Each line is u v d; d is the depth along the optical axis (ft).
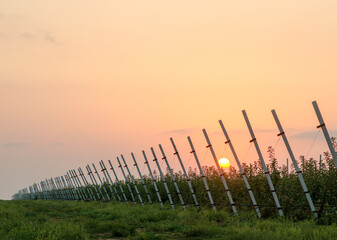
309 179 60.23
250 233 43.65
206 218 62.28
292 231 42.83
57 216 86.38
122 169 126.41
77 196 195.11
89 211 92.84
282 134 53.72
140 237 48.47
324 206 52.19
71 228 49.16
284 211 59.93
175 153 83.30
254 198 65.31
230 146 64.34
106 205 113.91
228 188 71.51
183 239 46.68
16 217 66.69
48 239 41.98
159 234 51.75
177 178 107.34
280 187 63.41
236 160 63.98
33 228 48.55
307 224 48.91
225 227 54.03
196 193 89.71
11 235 44.98
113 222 61.62
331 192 55.93
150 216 69.10
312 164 62.39
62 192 224.33
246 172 72.54
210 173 90.27
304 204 59.52
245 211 68.59
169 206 98.27
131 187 139.23
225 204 73.97
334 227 45.03
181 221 62.39
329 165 57.67
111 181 145.89
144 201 124.77
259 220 56.85
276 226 49.11
